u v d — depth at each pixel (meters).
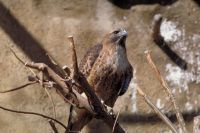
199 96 11.39
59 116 11.36
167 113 11.28
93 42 11.47
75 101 6.20
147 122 11.31
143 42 11.47
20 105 11.45
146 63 11.41
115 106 11.37
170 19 11.52
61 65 11.42
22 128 11.42
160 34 11.45
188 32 11.52
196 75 11.45
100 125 11.28
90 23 11.52
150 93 11.36
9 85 11.48
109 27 11.50
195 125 5.97
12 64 11.52
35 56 11.51
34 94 11.45
